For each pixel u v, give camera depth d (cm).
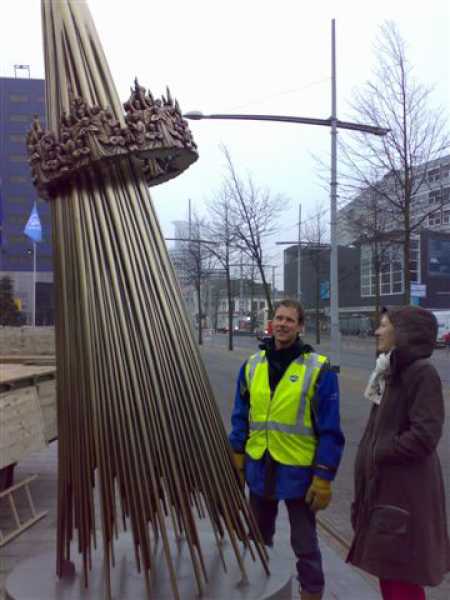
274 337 338
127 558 304
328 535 524
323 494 316
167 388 279
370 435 314
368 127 1382
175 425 279
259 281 5103
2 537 503
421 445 280
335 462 319
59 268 291
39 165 289
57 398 291
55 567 298
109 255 281
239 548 315
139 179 296
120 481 271
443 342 3912
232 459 304
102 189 288
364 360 2880
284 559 313
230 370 2166
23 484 562
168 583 277
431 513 285
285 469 323
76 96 285
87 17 297
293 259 6000
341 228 2241
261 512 337
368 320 5784
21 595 266
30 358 881
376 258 1945
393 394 296
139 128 277
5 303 5378
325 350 3578
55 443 955
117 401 271
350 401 1381
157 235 296
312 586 325
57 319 291
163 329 285
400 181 1387
